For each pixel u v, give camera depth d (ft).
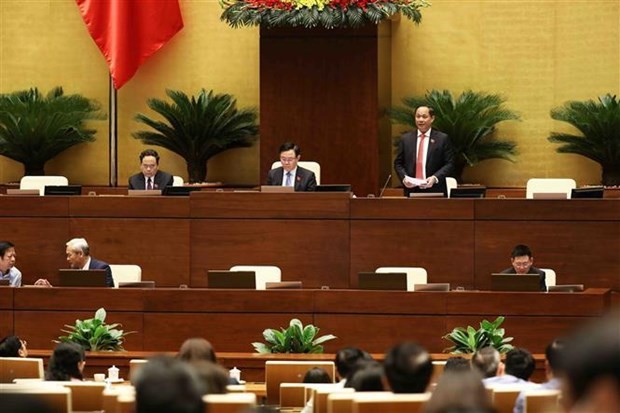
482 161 99.55
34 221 79.61
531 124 99.55
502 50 100.22
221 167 102.32
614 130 92.58
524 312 67.92
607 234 75.41
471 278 76.18
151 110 103.55
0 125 100.32
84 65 104.37
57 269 79.56
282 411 42.83
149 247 78.38
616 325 12.55
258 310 68.85
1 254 73.15
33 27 104.83
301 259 77.05
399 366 31.73
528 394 32.53
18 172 104.17
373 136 93.97
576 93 98.84
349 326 68.80
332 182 94.48
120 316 69.31
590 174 97.71
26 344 69.82
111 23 101.71
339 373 42.86
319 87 94.38
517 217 75.97
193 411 17.81
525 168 99.30
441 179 82.58
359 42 94.02
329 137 94.48
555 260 75.87
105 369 62.80
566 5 98.99
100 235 78.84
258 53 102.68
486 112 96.89
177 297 69.26
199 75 103.24
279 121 94.68
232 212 77.51
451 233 76.23
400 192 96.12
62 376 46.06
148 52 102.22
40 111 99.66
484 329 64.34
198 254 77.92
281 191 77.20
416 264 76.48
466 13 100.58
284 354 63.10
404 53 101.24
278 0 90.79
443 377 18.86
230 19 91.61
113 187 102.22
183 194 79.66
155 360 18.56
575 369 12.50
